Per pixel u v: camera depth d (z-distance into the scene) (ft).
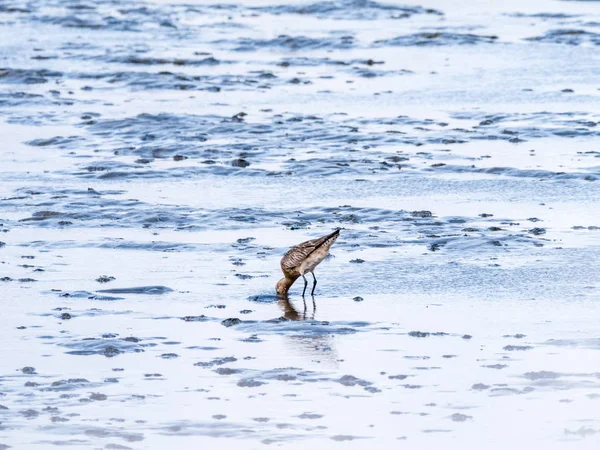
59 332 146.92
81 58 446.60
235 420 116.16
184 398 122.72
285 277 164.66
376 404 119.85
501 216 212.84
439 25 554.87
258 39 503.20
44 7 620.90
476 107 342.64
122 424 115.24
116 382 128.06
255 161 269.44
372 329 146.61
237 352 138.31
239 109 342.85
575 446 108.06
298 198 231.71
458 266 177.88
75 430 113.80
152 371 131.64
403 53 467.93
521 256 183.42
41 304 160.35
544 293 161.79
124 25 554.05
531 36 508.53
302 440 110.63
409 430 112.68
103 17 577.02
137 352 138.72
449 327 146.41
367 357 135.23
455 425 113.80
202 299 163.02
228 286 169.99
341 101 358.43
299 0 651.66
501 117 323.16
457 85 387.34
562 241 192.75
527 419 115.03
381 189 238.68
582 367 129.90
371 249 190.60
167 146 286.46
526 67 425.28
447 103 351.46
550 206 220.64
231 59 451.94
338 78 407.03
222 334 146.00
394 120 322.96
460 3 644.27
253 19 585.63
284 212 219.00
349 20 581.94
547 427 112.88
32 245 196.13
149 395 123.65
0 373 131.13
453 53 465.88
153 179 252.42
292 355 136.77
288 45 488.44
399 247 191.62
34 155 281.54
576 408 117.60
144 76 399.85
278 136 300.40
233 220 213.25
